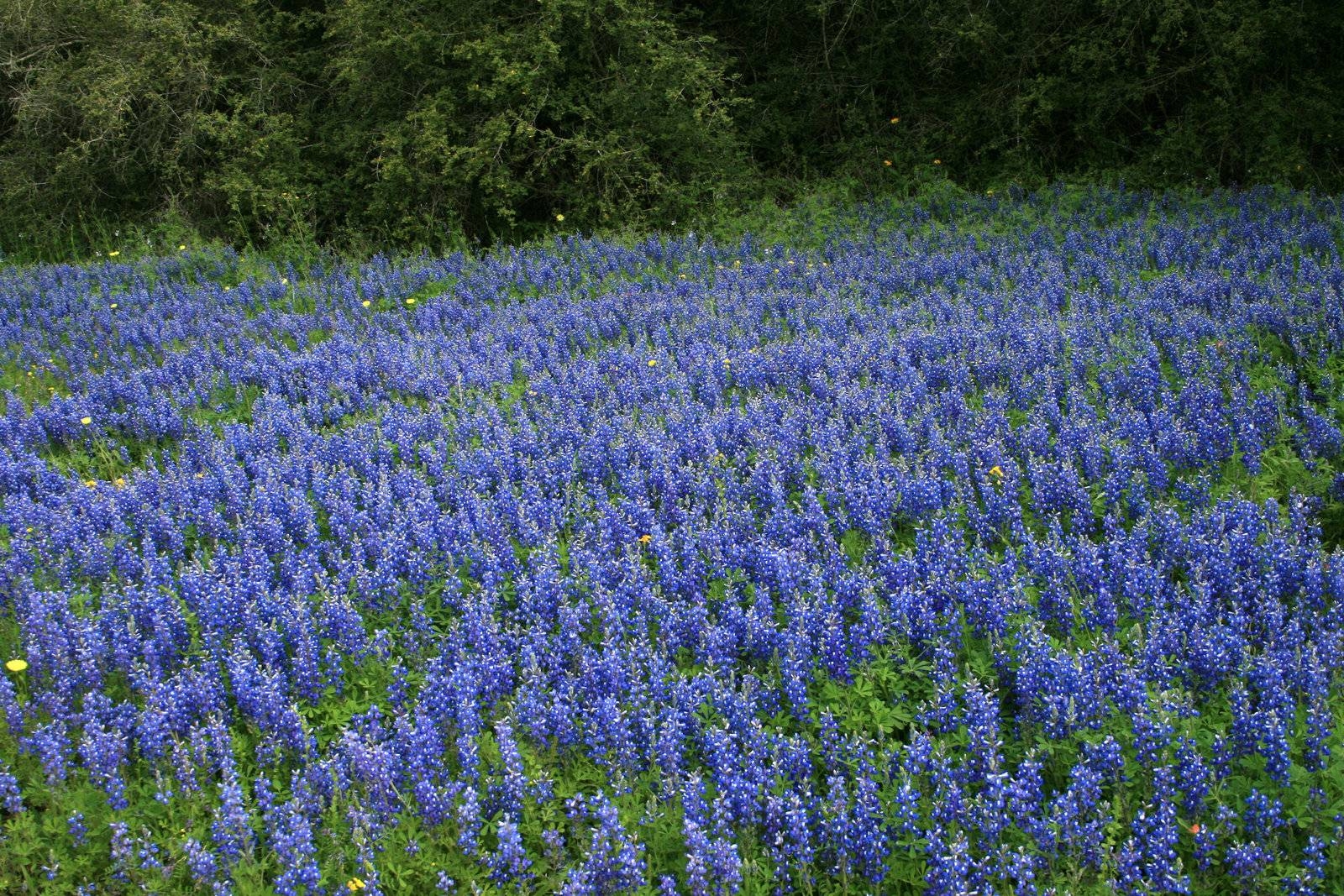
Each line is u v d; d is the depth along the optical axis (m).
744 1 19.11
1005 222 13.95
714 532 6.45
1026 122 17.42
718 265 12.84
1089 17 17.20
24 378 10.84
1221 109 15.98
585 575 6.16
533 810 4.70
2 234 18.72
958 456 7.14
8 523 7.33
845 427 7.87
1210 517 6.09
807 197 16.11
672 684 5.26
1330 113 15.69
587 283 12.77
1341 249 11.20
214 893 4.30
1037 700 4.91
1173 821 4.30
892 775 4.73
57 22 18.84
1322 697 4.66
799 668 5.19
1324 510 6.51
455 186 15.79
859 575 5.86
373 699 5.50
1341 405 7.47
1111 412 7.54
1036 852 4.23
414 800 4.78
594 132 16.36
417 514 6.92
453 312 11.91
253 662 5.45
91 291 14.04
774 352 9.54
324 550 7.05
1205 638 5.00
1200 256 11.22
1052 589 5.52
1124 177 15.82
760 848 4.48
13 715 5.14
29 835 4.59
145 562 6.63
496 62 15.39
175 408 9.49
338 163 17.53
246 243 16.94
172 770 5.02
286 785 5.02
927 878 4.14
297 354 10.78
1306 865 4.06
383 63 16.62
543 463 7.64
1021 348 8.98
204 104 17.94
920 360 9.06
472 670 5.42
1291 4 15.69
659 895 4.30
